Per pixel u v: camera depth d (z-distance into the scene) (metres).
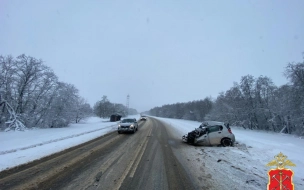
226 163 7.47
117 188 4.91
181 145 11.79
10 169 6.49
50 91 26.80
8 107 21.91
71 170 6.41
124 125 18.47
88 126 27.97
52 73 26.14
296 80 26.66
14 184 5.18
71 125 30.75
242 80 39.81
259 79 38.94
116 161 7.62
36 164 7.11
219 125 11.88
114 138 14.64
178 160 7.91
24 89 23.77
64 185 5.10
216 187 5.08
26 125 23.25
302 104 25.69
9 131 19.08
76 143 11.95
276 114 35.50
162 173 6.17
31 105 24.95
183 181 5.48
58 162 7.41
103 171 6.31
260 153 9.15
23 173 6.08
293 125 30.30
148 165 7.09
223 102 42.97
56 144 11.40
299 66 26.48
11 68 22.77
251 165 7.19
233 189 4.96
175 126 28.39
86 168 6.65
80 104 40.72
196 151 9.86
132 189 4.87
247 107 38.84
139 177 5.76
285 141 14.41
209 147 11.04
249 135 17.81
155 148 10.59
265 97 38.66
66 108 28.42
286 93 28.62
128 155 8.73
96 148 10.38
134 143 12.27
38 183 5.24
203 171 6.44
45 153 8.94
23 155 8.45
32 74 24.06
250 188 5.03
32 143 11.42
